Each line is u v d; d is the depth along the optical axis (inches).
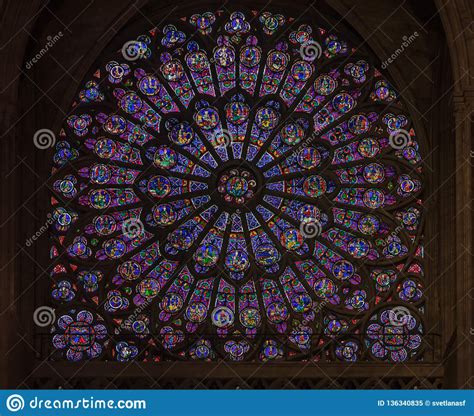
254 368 1701.5
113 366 1695.4
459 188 1578.5
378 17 1803.6
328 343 1722.4
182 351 1721.2
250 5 1841.8
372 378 1697.8
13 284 1603.1
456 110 1585.9
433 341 1722.4
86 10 1786.4
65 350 1713.8
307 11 1833.2
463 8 1582.2
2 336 1561.3
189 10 1840.6
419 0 1797.5
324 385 1697.8
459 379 1550.2
